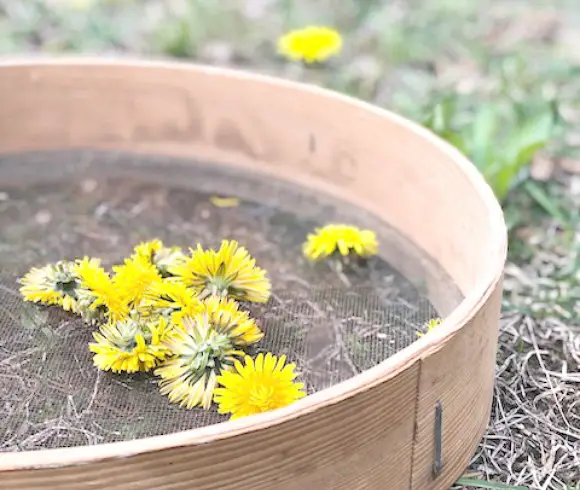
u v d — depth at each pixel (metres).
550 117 0.67
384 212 0.58
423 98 0.79
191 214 0.59
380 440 0.38
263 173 0.62
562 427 0.48
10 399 0.44
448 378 0.40
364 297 0.52
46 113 0.62
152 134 0.63
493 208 0.47
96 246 0.56
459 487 0.44
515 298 0.57
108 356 0.45
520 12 0.99
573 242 0.62
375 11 0.97
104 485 0.34
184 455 0.34
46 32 0.92
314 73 0.85
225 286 0.48
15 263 0.54
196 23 0.93
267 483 0.36
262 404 0.41
